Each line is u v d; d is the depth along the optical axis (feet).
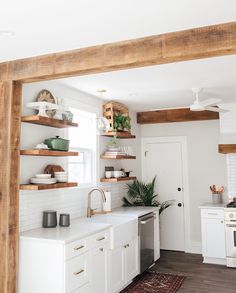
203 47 7.54
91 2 6.44
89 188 14.32
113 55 8.45
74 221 12.54
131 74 11.57
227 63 10.53
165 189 19.71
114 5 6.57
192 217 18.95
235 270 15.46
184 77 12.12
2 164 9.62
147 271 15.37
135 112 19.61
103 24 7.42
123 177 16.10
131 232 13.57
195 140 19.20
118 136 15.85
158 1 6.44
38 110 11.18
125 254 13.00
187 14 6.98
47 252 9.36
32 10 6.72
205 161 18.88
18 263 9.73
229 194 18.06
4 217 9.46
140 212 15.05
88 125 15.03
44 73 9.29
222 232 16.31
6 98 9.75
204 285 13.43
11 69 9.78
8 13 6.84
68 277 9.24
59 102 12.42
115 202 17.04
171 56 7.83
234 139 16.87
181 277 14.47
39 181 10.52
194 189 19.03
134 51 8.21
